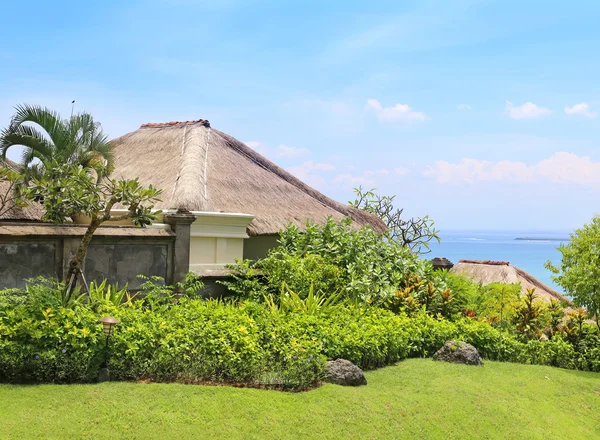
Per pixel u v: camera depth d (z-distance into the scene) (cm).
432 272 1384
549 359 1162
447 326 1110
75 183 869
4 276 868
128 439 575
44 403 621
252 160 1648
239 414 650
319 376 792
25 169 1555
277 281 1180
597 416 880
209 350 761
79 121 1603
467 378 909
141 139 1673
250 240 1347
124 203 871
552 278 1230
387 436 671
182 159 1415
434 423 722
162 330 757
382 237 1445
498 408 799
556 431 778
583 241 1185
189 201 1138
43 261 913
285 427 643
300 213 1489
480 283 1573
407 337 1006
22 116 1566
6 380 675
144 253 1043
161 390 680
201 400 665
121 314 769
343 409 705
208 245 1180
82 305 793
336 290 1209
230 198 1338
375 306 1176
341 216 1600
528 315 1281
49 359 675
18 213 1305
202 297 1150
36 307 716
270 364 777
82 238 952
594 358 1156
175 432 597
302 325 886
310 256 1228
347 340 880
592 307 1186
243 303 1029
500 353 1150
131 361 722
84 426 584
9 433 554
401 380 857
